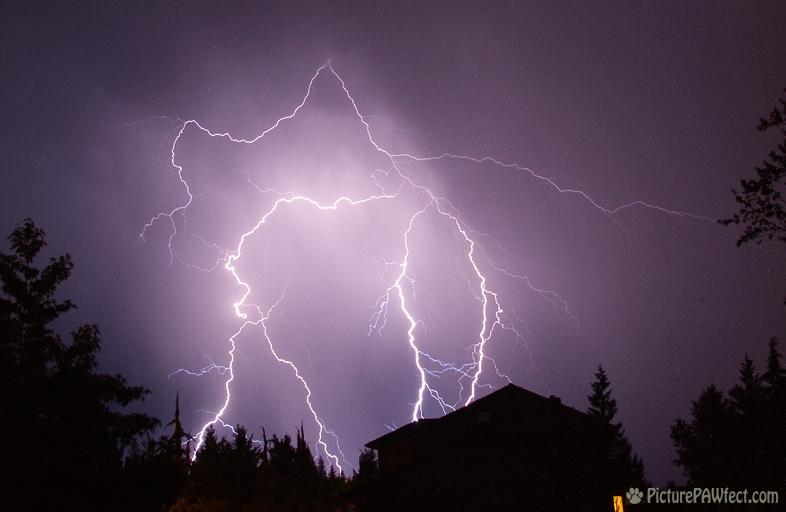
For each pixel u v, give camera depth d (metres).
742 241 15.38
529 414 24.02
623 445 34.75
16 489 12.24
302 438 35.78
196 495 24.89
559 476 21.86
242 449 28.89
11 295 14.98
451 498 16.75
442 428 23.97
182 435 28.44
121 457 14.21
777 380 18.77
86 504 12.95
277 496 27.56
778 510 17.58
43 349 14.73
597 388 41.31
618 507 17.08
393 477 18.44
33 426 13.27
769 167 14.97
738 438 19.34
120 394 15.20
